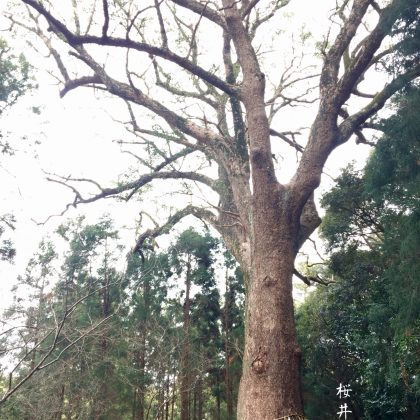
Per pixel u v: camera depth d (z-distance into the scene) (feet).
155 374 66.59
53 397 47.60
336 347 61.41
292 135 45.50
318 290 70.03
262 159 30.55
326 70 31.71
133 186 42.86
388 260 47.52
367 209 56.95
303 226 32.89
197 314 82.94
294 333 26.53
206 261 85.40
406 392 46.03
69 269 65.57
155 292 75.92
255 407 24.26
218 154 36.63
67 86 39.91
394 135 30.50
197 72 34.01
